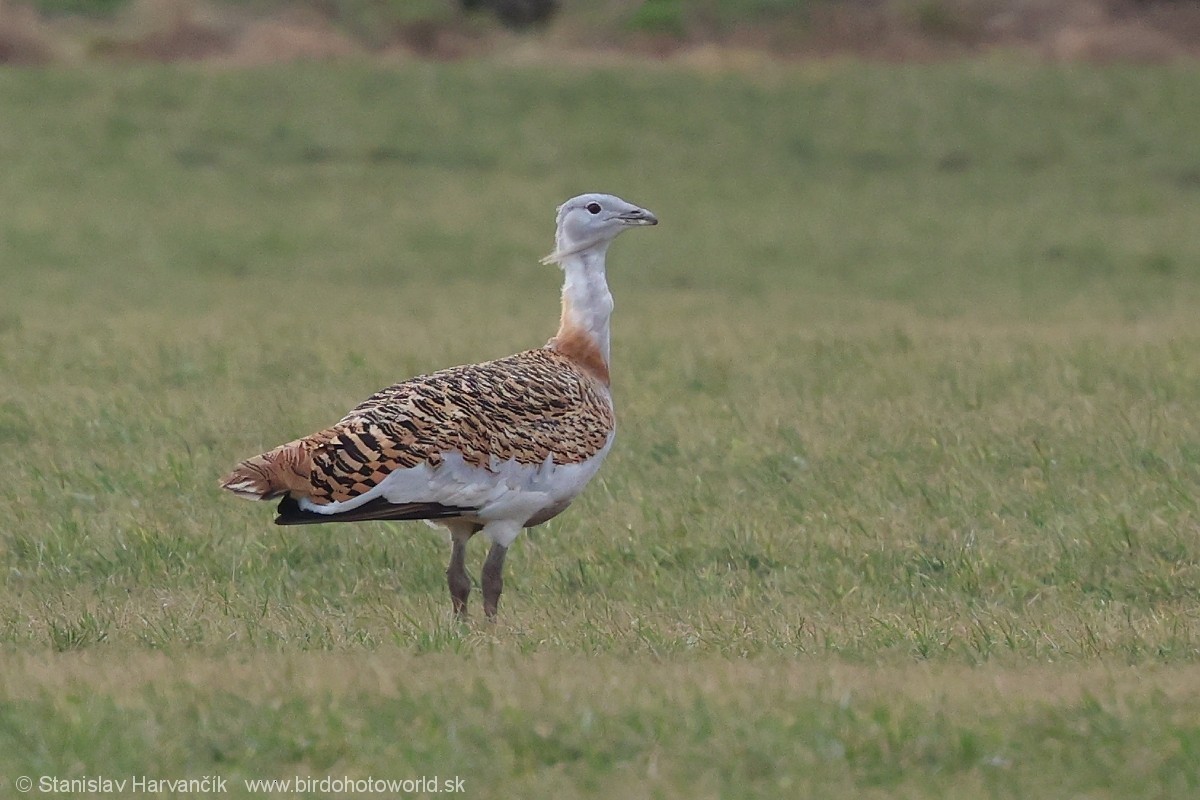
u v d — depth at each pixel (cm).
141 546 1089
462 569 967
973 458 1305
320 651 855
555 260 1030
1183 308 2439
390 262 2858
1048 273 2800
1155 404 1465
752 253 2933
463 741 707
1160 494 1202
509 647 867
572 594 1044
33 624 917
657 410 1484
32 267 2705
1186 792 668
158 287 2600
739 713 731
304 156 3497
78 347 1780
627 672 796
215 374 1628
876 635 920
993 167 3506
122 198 3186
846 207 3259
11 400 1473
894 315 2342
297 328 1975
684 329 2050
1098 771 686
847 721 723
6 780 668
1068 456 1296
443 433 903
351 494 878
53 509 1172
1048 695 761
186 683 761
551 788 668
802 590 1043
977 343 1814
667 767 686
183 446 1331
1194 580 1042
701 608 991
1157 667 838
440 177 3406
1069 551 1094
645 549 1113
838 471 1276
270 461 867
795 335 1900
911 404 1480
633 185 3375
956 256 2919
